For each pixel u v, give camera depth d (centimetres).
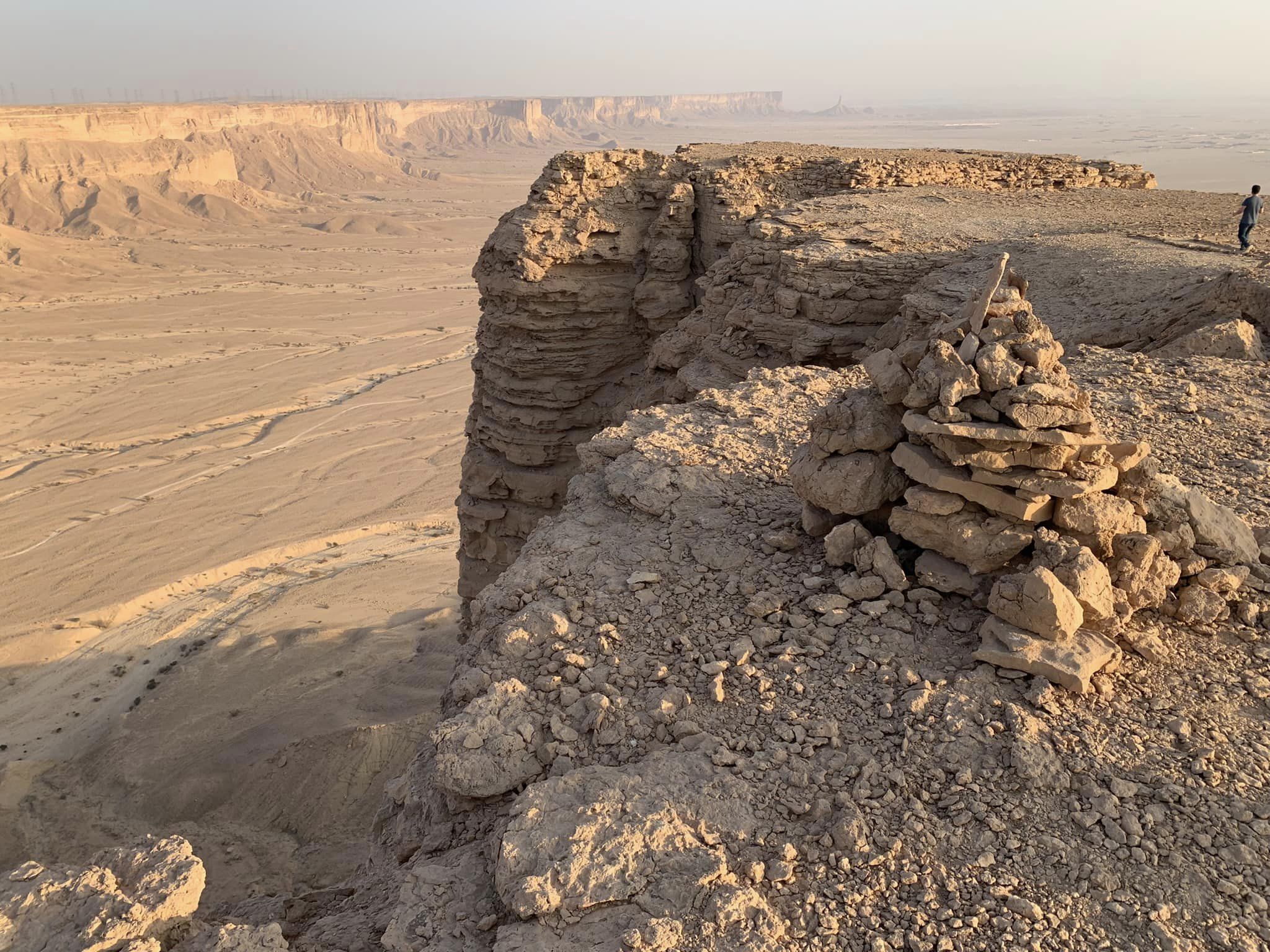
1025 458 758
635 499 1028
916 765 660
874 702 719
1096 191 3297
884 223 2475
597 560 937
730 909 564
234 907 823
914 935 550
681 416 1282
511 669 802
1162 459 1066
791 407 1295
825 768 665
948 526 795
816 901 579
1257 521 897
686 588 880
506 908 607
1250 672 721
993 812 621
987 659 730
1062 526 765
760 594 844
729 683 756
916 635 778
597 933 564
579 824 622
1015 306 791
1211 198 3120
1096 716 683
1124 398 1264
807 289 2142
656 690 756
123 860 633
